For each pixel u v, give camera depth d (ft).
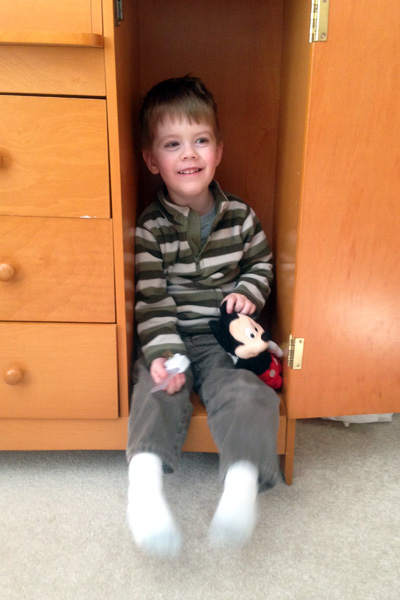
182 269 3.57
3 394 3.01
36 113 2.62
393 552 2.62
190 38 3.79
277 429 2.79
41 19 2.53
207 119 3.39
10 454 3.42
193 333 3.62
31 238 2.79
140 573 2.48
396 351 3.12
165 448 2.70
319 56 2.64
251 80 3.85
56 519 2.83
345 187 2.84
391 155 2.80
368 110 2.73
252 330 3.15
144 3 3.71
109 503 2.96
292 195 3.15
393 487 3.12
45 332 2.92
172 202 3.61
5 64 2.55
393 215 2.89
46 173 2.70
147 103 3.45
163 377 3.02
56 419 3.09
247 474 2.49
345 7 2.59
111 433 3.13
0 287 2.86
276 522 2.81
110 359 2.97
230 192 4.06
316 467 3.30
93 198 2.75
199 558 2.57
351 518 2.86
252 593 2.37
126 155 3.02
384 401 3.21
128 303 3.11
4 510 2.89
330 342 3.06
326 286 2.97
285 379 3.20
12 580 2.43
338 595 2.36
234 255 3.62
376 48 2.65
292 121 3.23
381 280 2.98
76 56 2.55
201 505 2.96
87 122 2.64
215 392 3.00
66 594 2.36
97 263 2.84
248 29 3.76
